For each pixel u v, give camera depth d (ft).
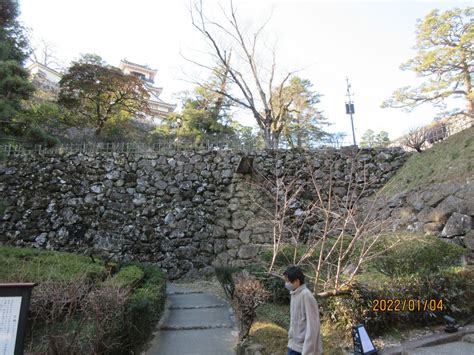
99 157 29.81
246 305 13.08
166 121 52.65
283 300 16.81
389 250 15.07
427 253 15.12
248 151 31.35
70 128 41.14
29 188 28.04
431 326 13.21
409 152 31.50
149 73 87.20
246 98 45.03
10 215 27.04
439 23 43.09
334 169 30.35
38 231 26.84
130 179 29.43
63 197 28.07
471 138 24.31
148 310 12.90
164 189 29.50
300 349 8.54
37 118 36.55
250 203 28.99
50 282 11.30
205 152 31.09
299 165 30.68
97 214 27.94
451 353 10.79
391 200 25.91
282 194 23.43
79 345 9.82
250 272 17.79
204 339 14.32
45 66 64.80
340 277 14.10
